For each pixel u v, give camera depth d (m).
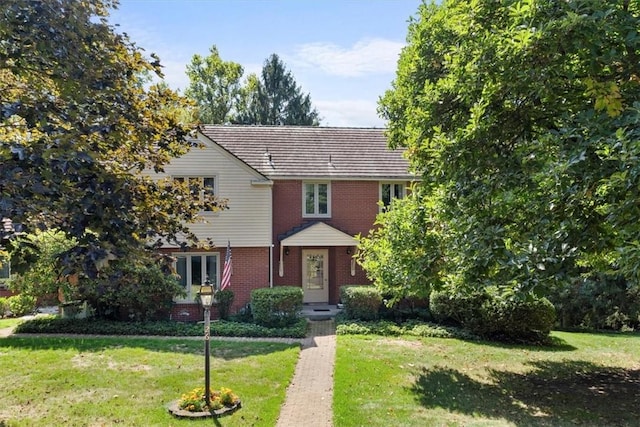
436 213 10.19
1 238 3.92
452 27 9.79
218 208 7.30
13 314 19.61
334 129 24.47
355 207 21.53
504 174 8.06
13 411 8.61
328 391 9.97
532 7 6.81
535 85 7.18
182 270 18.98
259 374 10.83
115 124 5.76
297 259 21.42
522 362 12.73
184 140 7.04
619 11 6.52
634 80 6.78
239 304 19.28
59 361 11.75
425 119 9.92
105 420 8.22
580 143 6.37
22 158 4.12
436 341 14.95
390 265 12.48
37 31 5.18
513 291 7.45
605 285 18.20
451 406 9.12
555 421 8.42
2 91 5.97
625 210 5.63
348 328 16.09
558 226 7.16
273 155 21.94
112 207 4.86
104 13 6.52
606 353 13.98
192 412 8.48
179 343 14.03
